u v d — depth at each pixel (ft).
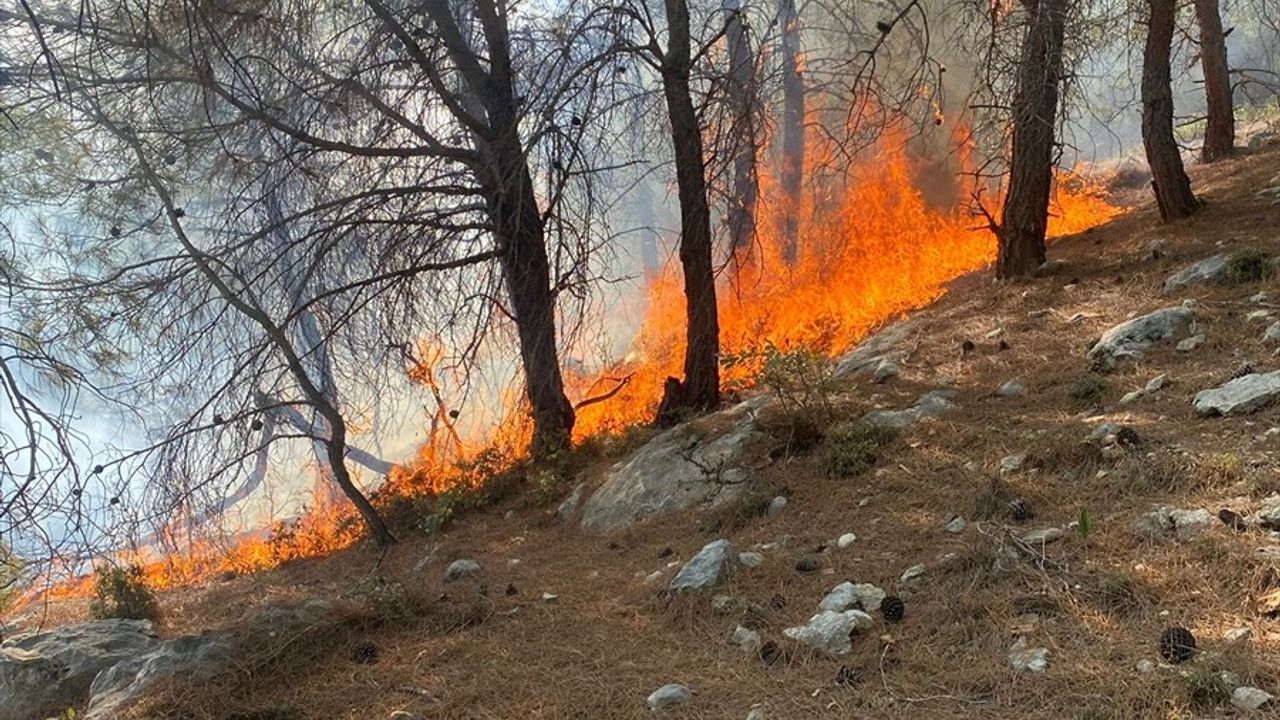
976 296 30.35
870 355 27.66
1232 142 46.03
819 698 11.82
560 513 25.79
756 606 14.83
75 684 18.02
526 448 32.22
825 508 18.11
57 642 19.71
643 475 23.59
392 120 28.53
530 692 13.79
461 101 29.99
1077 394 19.02
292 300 28.45
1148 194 45.70
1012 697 10.73
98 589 24.49
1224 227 27.66
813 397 23.52
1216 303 21.11
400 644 16.47
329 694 14.75
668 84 27.53
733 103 26.32
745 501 19.51
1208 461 14.12
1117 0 33.94
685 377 29.35
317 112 27.45
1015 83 27.40
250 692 15.26
